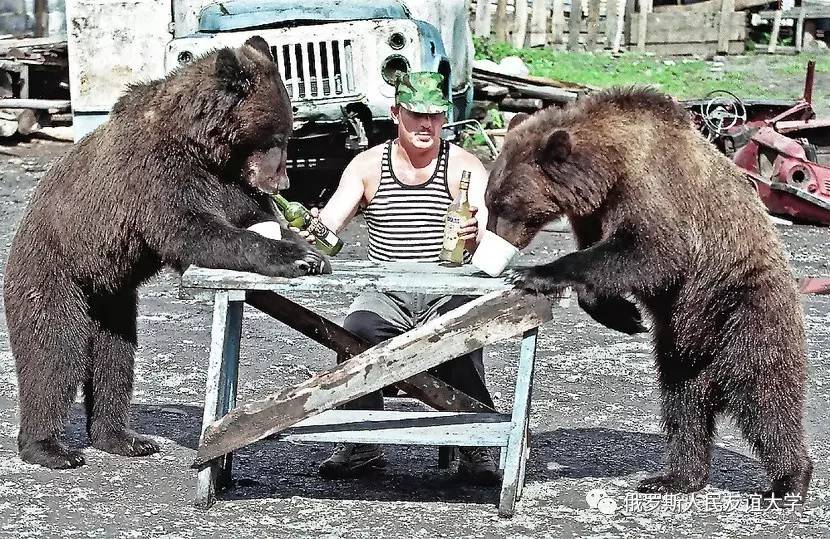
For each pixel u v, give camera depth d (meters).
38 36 18.72
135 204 5.27
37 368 5.52
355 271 5.06
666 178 5.05
